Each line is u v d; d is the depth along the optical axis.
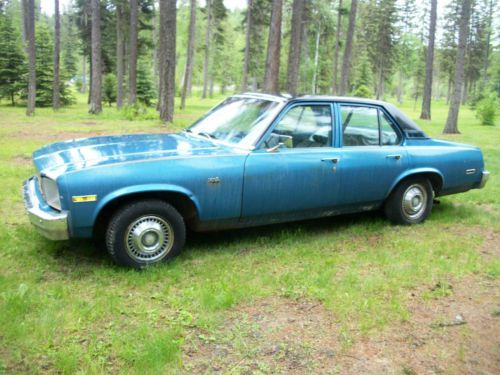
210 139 5.18
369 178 5.51
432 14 29.86
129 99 27.20
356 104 5.58
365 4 65.25
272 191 4.84
